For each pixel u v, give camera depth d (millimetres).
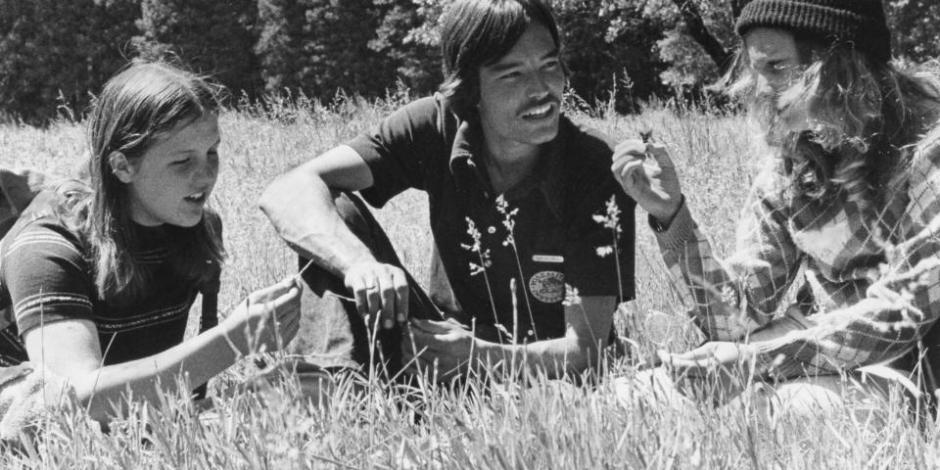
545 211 3459
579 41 32750
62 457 2447
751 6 3025
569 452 2207
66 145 11414
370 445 2406
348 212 3508
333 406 2557
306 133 11180
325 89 51531
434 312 3674
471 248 3568
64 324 2951
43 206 3100
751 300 3246
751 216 3297
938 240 2848
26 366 3010
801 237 3176
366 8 50875
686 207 3109
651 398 2574
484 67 3258
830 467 2250
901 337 2855
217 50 56562
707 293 3143
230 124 12898
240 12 56719
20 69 58875
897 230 3004
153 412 2482
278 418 2318
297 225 3355
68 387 2787
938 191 2885
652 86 33688
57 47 58562
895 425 2387
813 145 3047
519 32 3203
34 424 2766
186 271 3252
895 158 2973
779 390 2723
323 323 3279
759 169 3318
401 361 3277
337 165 3574
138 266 3129
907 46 23156
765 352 2898
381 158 3607
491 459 2197
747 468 2252
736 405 2541
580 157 3398
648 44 33281
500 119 3293
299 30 52312
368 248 3438
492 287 3604
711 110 9570
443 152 3543
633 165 3057
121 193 3051
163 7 56344
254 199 6656
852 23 2902
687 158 7184
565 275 3451
